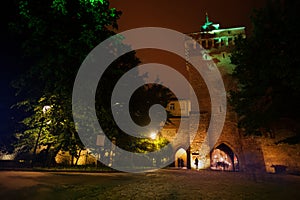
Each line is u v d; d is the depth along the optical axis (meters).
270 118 13.84
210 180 12.72
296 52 10.67
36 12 13.12
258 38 12.33
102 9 15.19
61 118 13.98
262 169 24.14
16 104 14.62
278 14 11.63
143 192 7.96
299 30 10.41
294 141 14.89
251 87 14.12
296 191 9.06
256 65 13.06
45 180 8.84
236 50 14.75
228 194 8.09
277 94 13.30
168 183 10.63
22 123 15.81
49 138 14.23
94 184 8.90
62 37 13.16
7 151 16.03
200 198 7.23
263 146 23.55
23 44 13.19
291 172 21.23
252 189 9.46
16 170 11.38
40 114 14.45
